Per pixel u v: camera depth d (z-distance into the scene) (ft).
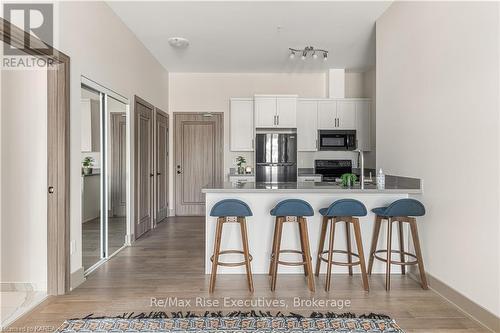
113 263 11.70
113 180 13.46
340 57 17.57
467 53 7.79
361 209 9.31
